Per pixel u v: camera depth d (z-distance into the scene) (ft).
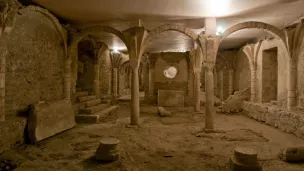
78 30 26.81
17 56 17.19
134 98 24.21
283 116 22.61
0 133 14.35
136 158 14.39
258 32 28.99
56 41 23.18
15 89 17.15
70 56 25.13
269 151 15.87
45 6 19.30
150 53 45.24
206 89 21.74
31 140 17.13
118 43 38.24
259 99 31.24
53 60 22.66
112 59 45.93
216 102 44.09
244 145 17.40
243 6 18.54
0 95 15.06
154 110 37.93
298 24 21.03
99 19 23.31
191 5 18.45
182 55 44.39
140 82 75.10
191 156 14.87
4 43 15.02
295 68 22.57
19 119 16.60
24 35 17.88
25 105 18.33
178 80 44.68
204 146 17.17
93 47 35.70
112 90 46.62
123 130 22.50
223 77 45.47
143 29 22.59
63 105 22.17
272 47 27.55
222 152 15.69
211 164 13.44
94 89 36.73
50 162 13.25
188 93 44.24
